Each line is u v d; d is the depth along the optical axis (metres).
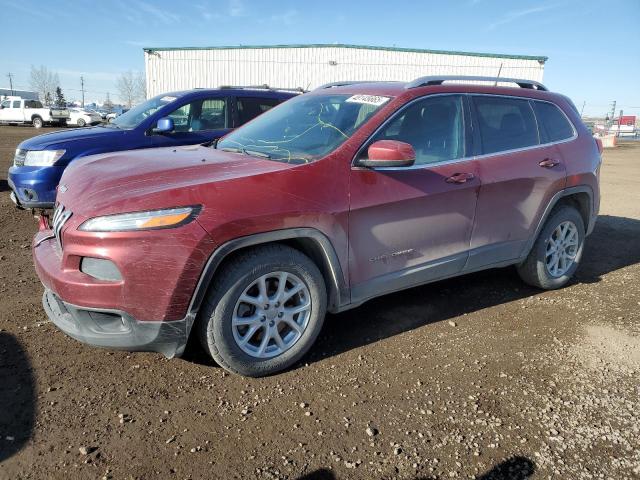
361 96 3.78
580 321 4.02
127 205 2.66
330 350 3.46
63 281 2.72
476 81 4.18
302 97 4.35
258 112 7.55
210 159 3.42
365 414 2.76
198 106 7.07
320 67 31.09
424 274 3.66
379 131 3.41
